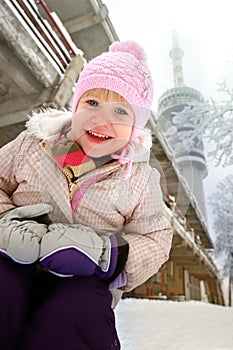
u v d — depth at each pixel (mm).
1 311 833
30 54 5992
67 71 6945
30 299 939
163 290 10422
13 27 5598
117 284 1034
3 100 6934
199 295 24375
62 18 10508
